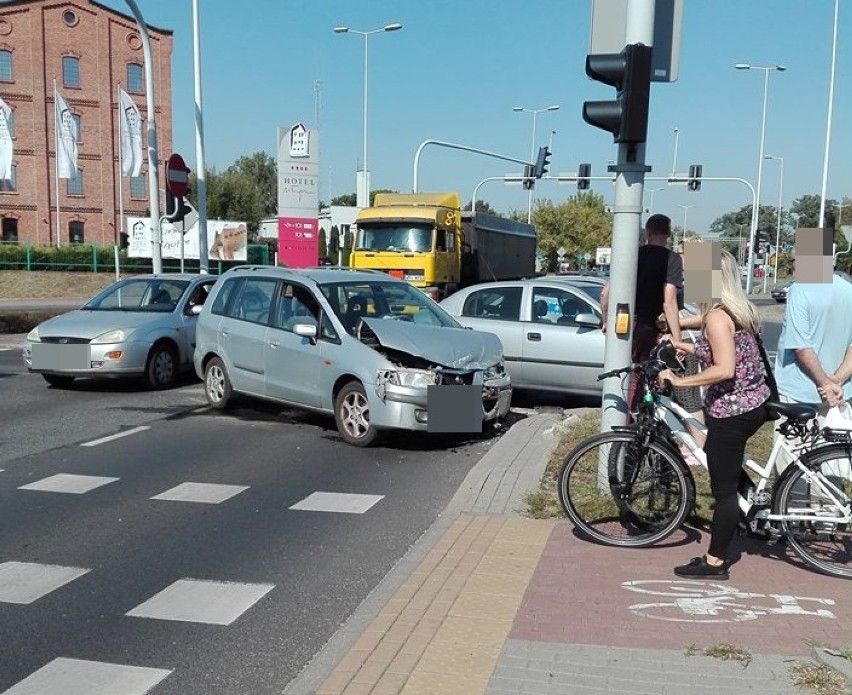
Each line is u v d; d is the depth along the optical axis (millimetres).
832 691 3477
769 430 8055
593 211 68375
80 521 6273
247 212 83375
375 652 3979
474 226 26359
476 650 3963
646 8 5773
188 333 12883
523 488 6793
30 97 59656
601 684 3600
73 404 11211
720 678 3627
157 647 4250
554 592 4676
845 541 4984
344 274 10156
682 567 4914
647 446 5441
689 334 7914
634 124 5711
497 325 11227
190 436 9281
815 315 5418
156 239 18750
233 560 5477
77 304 37219
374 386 8523
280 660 4109
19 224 60062
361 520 6316
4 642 4312
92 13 61062
